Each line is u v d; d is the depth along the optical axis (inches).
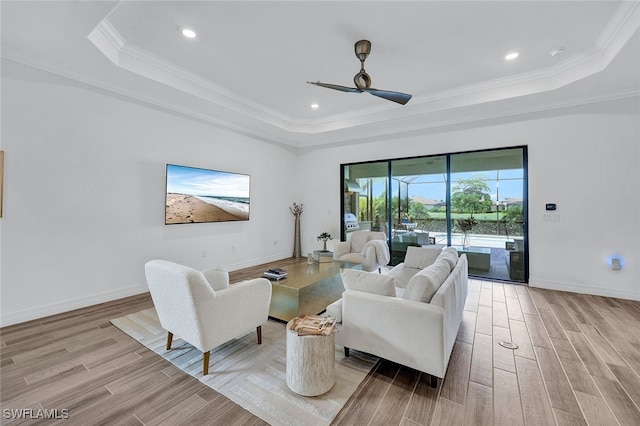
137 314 120.6
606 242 145.3
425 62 129.6
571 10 94.3
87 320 114.2
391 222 218.5
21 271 111.2
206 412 64.4
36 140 114.1
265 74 141.9
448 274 94.2
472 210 187.2
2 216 106.7
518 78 143.3
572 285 153.2
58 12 85.2
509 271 176.6
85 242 128.7
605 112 144.3
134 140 145.9
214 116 181.2
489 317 118.7
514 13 96.0
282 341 98.8
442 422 60.9
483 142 177.9
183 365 83.1
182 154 168.6
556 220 156.7
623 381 74.7
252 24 102.0
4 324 107.3
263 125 200.5
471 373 78.9
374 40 111.9
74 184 124.9
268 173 231.9
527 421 61.1
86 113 128.0
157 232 156.8
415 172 207.3
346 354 88.0
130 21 100.4
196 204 175.3
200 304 75.3
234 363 84.7
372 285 82.7
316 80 148.6
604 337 99.7
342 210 240.5
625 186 140.7
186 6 92.3
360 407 65.9
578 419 61.6
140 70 125.5
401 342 75.1
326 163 246.7
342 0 89.6
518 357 87.0
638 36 94.2
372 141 222.2
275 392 71.6
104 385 73.6
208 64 132.3
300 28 104.3
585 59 123.5
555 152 156.7
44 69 115.1
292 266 150.2
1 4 80.9
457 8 93.6
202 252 181.2
